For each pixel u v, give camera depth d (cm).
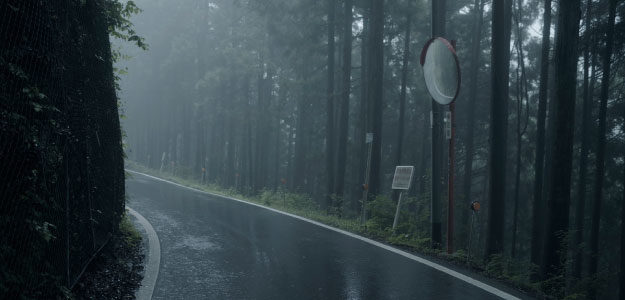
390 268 740
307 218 1316
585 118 2064
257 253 830
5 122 360
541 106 1845
